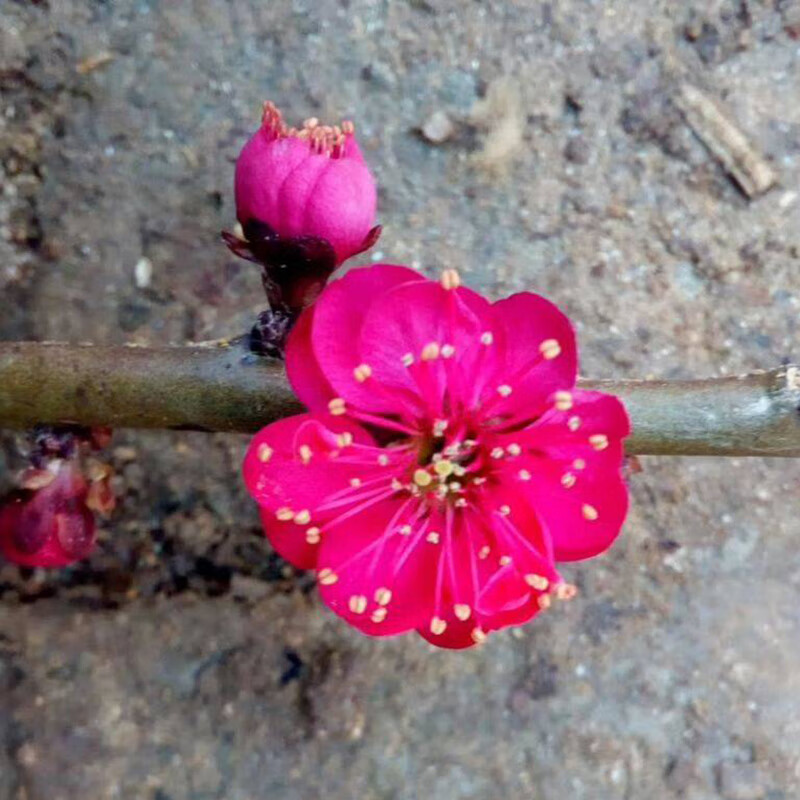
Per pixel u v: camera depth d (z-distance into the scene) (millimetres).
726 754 113
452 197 114
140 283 112
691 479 114
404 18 113
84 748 112
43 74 111
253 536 113
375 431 79
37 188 112
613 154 114
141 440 112
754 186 114
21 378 86
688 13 114
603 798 112
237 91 113
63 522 90
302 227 76
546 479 75
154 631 113
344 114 113
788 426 82
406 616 77
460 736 113
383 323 72
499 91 113
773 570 114
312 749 113
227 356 84
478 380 76
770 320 114
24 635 113
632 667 114
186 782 112
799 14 114
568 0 114
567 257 114
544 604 72
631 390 83
